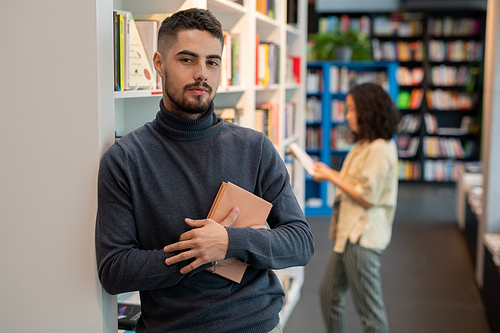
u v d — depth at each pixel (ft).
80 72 4.36
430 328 10.91
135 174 4.21
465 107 26.91
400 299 12.56
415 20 27.07
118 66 4.86
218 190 4.42
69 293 4.63
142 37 5.65
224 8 7.41
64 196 4.53
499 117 11.93
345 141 21.81
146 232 4.27
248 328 4.34
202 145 4.46
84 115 4.40
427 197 24.22
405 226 19.30
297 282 12.48
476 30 26.71
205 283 4.29
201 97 4.23
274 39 10.39
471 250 15.46
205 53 4.18
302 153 9.98
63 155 4.49
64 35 4.36
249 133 4.77
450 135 27.61
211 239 4.00
